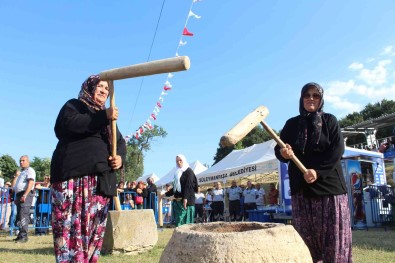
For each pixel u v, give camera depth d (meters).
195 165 21.09
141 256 5.70
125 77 2.69
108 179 2.78
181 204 7.77
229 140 2.33
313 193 2.81
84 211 2.63
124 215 5.94
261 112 2.72
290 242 2.01
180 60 2.44
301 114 3.01
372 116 45.78
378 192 11.26
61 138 2.71
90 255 2.71
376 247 6.38
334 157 2.80
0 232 11.87
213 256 1.86
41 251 6.43
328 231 2.78
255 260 1.85
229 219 14.84
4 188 10.75
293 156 2.80
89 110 2.81
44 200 10.79
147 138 45.03
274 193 14.07
